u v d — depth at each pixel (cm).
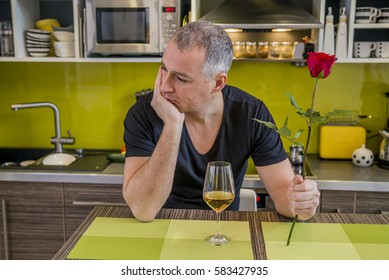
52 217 249
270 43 255
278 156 151
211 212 138
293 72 284
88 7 247
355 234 121
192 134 153
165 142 132
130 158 147
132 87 294
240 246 113
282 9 237
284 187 141
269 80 286
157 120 148
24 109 298
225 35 130
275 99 288
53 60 258
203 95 130
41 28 275
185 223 128
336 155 275
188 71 124
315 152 290
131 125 150
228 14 236
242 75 286
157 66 290
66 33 260
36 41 261
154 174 130
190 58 122
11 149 299
